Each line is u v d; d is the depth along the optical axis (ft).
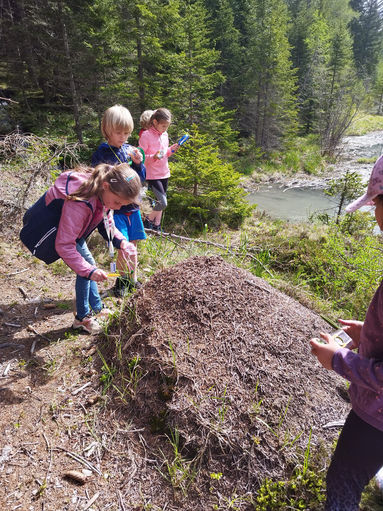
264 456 6.23
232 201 30.45
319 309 12.65
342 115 88.28
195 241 17.99
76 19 47.32
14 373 8.09
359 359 4.53
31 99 57.41
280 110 79.10
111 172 7.32
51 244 7.89
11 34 52.95
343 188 27.37
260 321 8.09
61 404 7.43
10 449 6.54
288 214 39.19
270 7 91.25
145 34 48.60
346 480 4.94
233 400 6.79
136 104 52.49
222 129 59.98
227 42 87.10
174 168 29.63
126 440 6.76
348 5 233.14
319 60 109.29
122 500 5.88
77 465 6.36
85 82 51.34
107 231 8.61
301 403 6.99
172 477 6.07
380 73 187.11
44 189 16.48
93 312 9.80
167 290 8.61
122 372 7.77
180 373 7.10
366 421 4.58
